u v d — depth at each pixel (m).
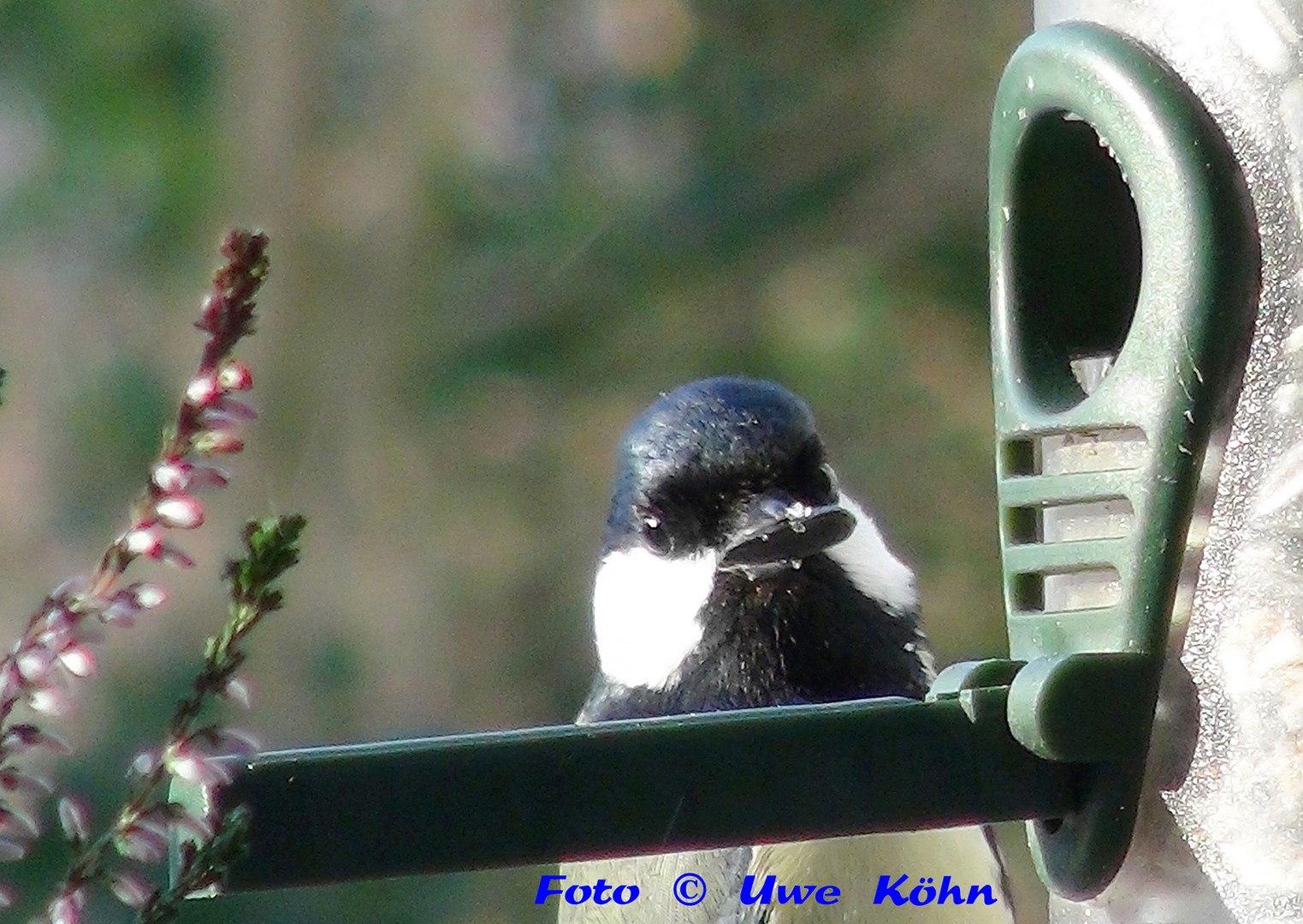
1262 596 4.79
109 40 14.63
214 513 14.09
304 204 14.83
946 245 14.86
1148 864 4.84
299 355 14.73
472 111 15.06
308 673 14.26
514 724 14.34
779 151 15.03
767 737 4.80
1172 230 4.84
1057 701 4.75
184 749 3.29
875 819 4.83
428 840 4.61
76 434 14.25
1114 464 5.02
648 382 14.80
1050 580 5.17
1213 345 4.79
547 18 15.20
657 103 15.09
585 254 14.95
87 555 13.92
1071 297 5.31
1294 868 4.74
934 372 14.67
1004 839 11.41
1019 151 5.30
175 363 14.41
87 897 3.41
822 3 15.15
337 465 14.68
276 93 14.82
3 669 3.21
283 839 4.51
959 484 14.52
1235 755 4.80
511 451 14.79
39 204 14.51
